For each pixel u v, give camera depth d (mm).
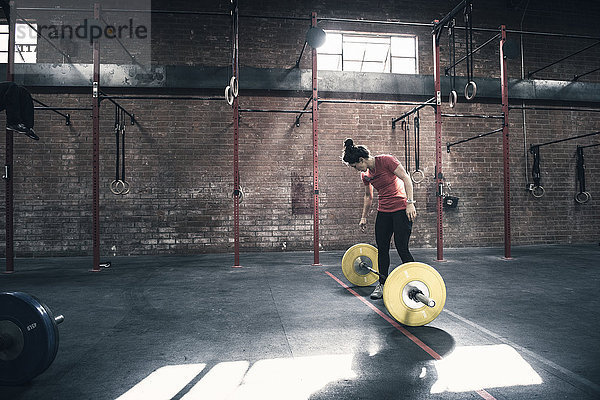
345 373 1994
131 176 6941
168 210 7000
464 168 7746
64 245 6785
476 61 7922
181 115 7086
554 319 2928
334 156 7406
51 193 6797
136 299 3652
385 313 3123
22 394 1795
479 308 3238
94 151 5328
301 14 7508
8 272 5164
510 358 2176
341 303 3453
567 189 8078
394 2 7785
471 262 5758
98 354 2285
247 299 3625
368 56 7879
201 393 1790
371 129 7508
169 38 7172
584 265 5438
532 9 8148
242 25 7316
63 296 3783
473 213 7730
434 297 2717
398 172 3121
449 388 1817
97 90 5344
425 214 7602
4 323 1890
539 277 4590
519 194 7938
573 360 2146
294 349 2340
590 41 8273
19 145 6781
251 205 7184
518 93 7863
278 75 7234
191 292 3934
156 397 1756
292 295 3777
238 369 2055
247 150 7207
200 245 7043
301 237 7289
